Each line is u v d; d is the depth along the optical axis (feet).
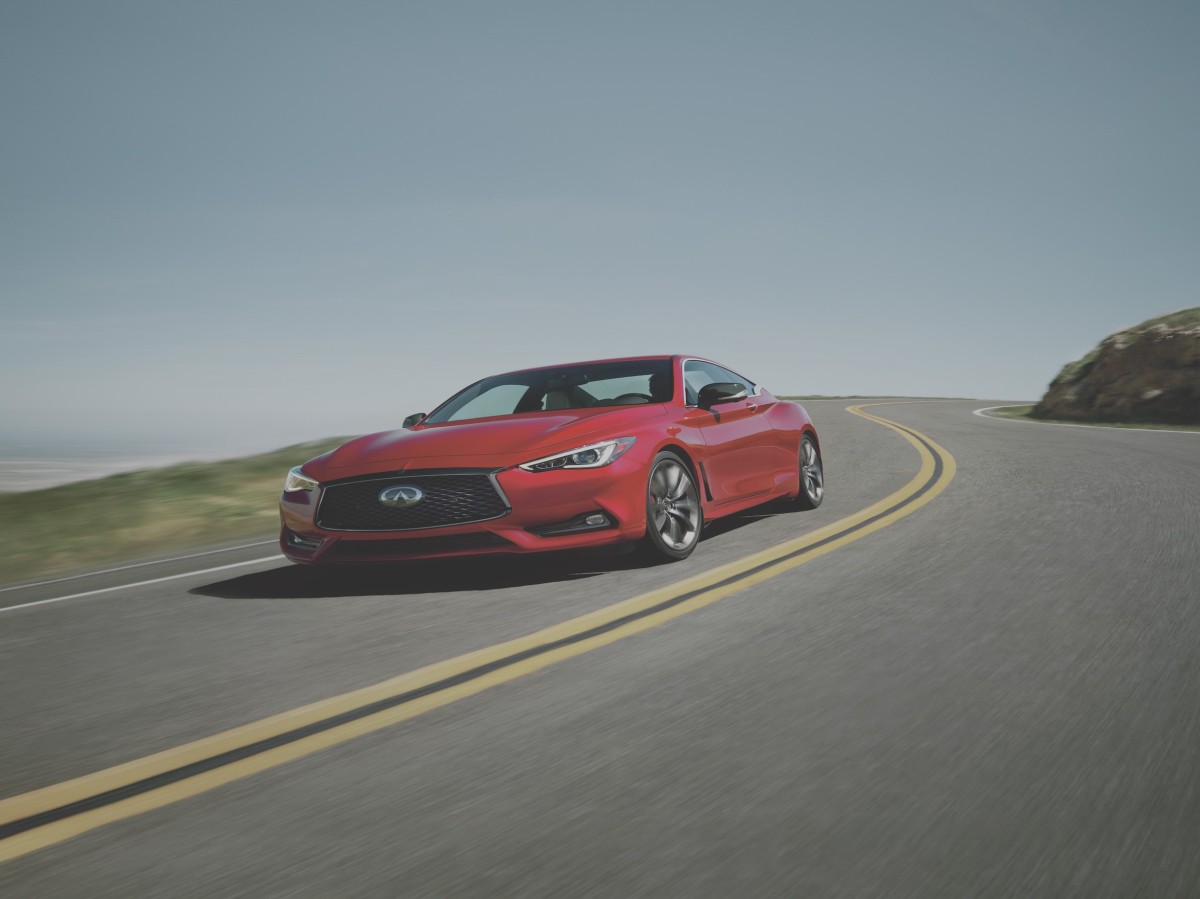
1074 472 30.45
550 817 6.91
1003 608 12.85
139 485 37.42
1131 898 5.49
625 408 19.39
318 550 17.19
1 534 29.91
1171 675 9.64
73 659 13.10
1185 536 17.88
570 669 10.87
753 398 23.50
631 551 19.02
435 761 8.18
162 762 8.60
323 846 6.63
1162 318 88.63
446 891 5.90
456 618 14.06
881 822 6.60
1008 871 5.85
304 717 9.66
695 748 8.18
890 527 20.71
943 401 149.48
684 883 5.87
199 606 16.58
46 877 6.36
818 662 10.69
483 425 18.52
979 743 8.01
